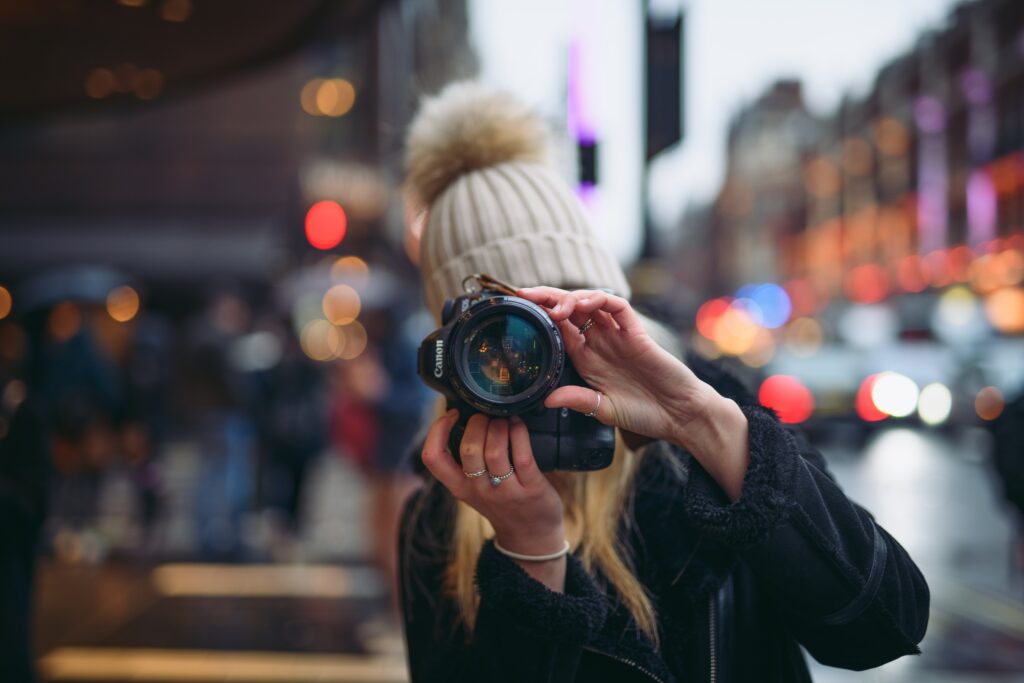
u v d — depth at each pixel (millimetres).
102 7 5055
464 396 1217
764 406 1393
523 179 1499
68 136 17469
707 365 1466
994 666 4387
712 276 109000
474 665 1313
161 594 5719
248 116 17500
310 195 11477
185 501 9484
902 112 54469
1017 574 6102
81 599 5598
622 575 1308
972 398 13750
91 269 17016
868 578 1196
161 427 8203
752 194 93562
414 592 1494
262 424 7805
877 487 9922
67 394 7246
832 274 69438
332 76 17547
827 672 4320
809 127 90688
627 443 1343
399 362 5516
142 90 6500
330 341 14055
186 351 7406
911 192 52812
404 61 20359
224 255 17016
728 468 1227
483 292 1309
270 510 8164
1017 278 32062
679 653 1306
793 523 1170
